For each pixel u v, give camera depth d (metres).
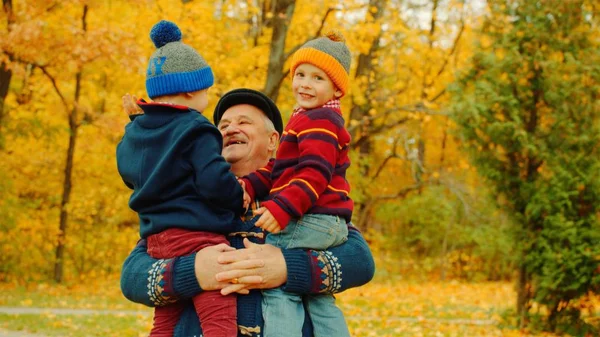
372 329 9.52
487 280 21.30
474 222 20.19
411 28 20.80
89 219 16.66
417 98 21.38
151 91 2.63
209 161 2.42
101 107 17.47
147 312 11.25
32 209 16.30
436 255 21.83
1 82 14.20
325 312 2.57
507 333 9.84
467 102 10.52
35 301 12.10
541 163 10.60
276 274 2.42
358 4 15.78
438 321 10.84
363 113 21.80
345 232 2.61
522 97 10.67
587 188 10.07
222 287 2.38
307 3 16.50
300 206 2.42
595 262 9.80
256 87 15.34
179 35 2.72
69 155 15.89
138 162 2.53
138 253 2.59
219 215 2.47
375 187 23.28
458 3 20.73
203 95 2.68
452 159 23.19
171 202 2.45
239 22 17.86
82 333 8.61
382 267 21.28
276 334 2.39
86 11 14.46
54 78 14.54
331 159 2.51
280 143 2.63
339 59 2.67
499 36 11.04
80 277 16.86
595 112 10.27
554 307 10.36
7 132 15.30
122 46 12.80
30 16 12.77
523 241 10.41
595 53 10.52
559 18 10.58
